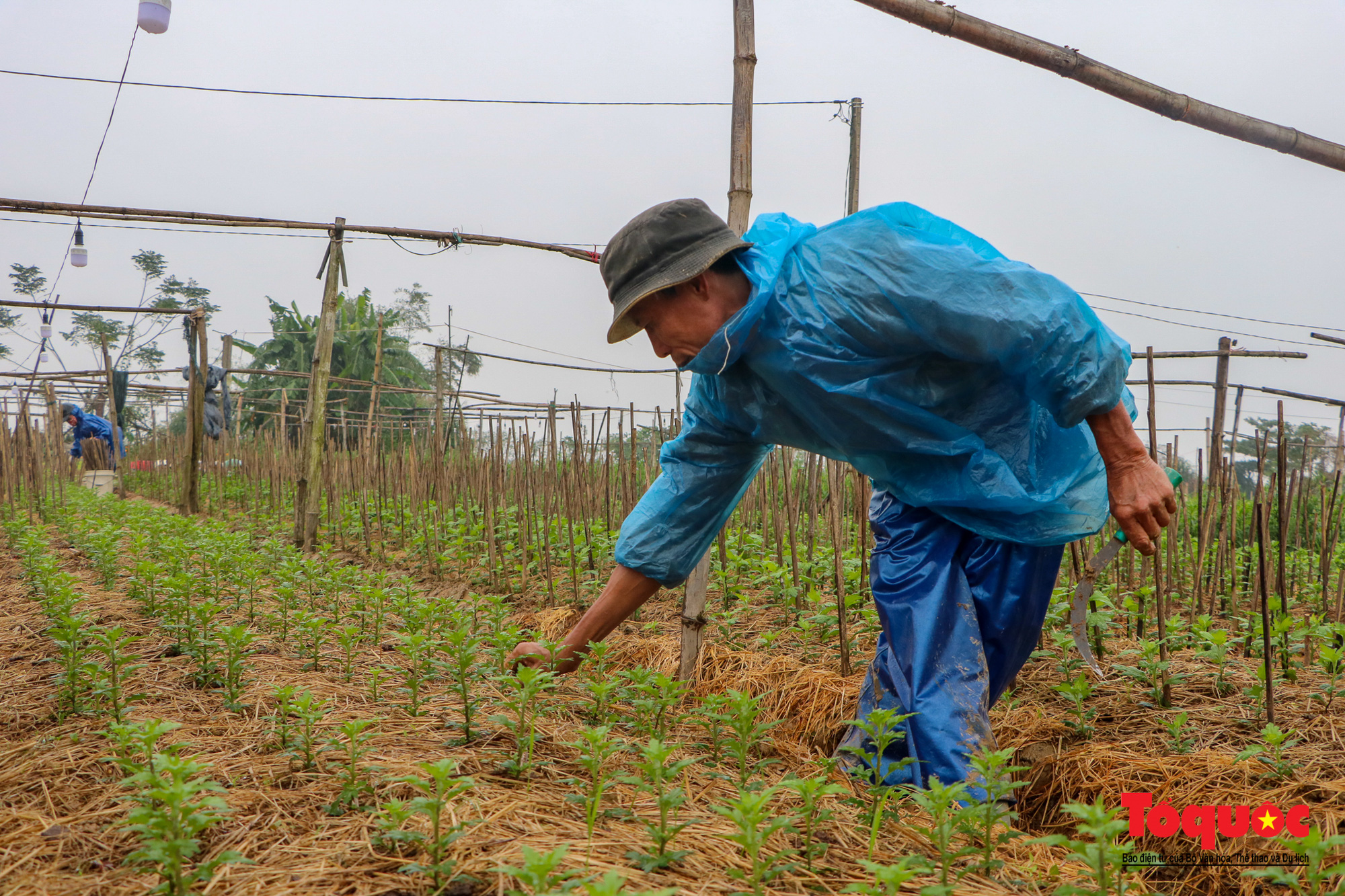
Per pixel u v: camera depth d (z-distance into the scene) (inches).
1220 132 154.1
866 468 114.4
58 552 290.4
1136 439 99.1
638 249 98.6
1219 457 231.5
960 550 111.8
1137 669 133.8
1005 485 104.3
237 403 840.3
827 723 131.7
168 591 191.6
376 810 83.5
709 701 108.7
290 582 202.7
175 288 1567.4
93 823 80.8
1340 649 127.6
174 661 145.8
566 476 273.9
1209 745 115.3
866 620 172.6
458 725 110.4
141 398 839.1
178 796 65.1
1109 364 95.0
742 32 147.7
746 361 106.7
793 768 114.7
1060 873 83.0
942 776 97.2
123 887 68.3
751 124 148.6
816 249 100.7
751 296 98.9
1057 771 112.6
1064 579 193.3
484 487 319.0
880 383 101.0
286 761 98.1
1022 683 144.7
